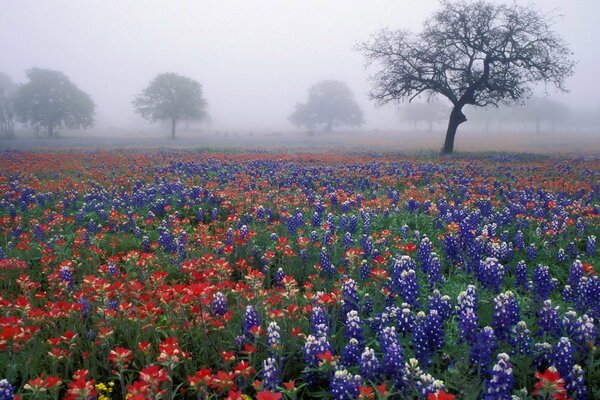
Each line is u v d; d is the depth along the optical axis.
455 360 4.84
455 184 16.91
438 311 5.11
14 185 16.94
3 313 6.13
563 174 21.12
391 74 39.41
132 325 5.83
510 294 4.88
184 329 5.66
